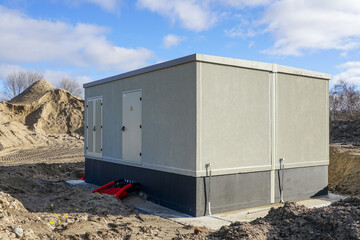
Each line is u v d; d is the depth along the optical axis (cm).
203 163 706
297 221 496
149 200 834
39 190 936
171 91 770
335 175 1141
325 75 938
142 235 533
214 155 723
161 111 801
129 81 930
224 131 741
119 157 977
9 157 1983
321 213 495
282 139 848
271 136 826
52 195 845
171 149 766
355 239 416
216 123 729
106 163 1054
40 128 3275
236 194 759
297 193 879
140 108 880
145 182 859
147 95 853
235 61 752
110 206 734
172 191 764
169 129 774
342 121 2688
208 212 712
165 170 782
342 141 2331
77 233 526
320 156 932
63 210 674
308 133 905
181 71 742
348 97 3334
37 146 2616
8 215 499
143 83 870
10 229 443
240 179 768
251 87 790
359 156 1140
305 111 900
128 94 934
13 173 967
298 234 460
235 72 762
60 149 2422
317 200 870
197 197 699
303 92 897
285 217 526
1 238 404
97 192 899
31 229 481
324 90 950
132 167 915
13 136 2609
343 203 555
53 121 3456
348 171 1091
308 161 902
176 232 567
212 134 722
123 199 847
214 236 486
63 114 3544
